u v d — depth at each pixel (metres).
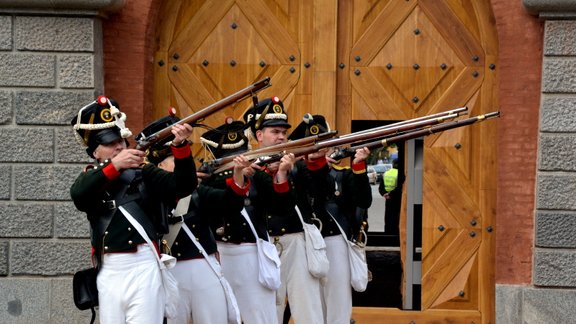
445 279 20.44
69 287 19.81
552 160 19.14
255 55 20.83
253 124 15.35
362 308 20.64
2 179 19.77
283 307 16.81
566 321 19.27
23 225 19.78
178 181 13.27
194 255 14.56
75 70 19.70
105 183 13.05
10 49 19.70
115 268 13.27
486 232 20.31
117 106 13.84
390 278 23.27
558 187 19.16
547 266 19.27
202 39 20.94
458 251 20.38
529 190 19.62
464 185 20.34
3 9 19.56
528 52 19.52
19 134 19.72
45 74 19.72
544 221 19.20
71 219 19.73
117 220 13.32
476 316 20.36
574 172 19.14
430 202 20.42
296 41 20.72
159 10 20.89
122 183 13.46
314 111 20.64
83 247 19.80
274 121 16.06
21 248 19.81
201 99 20.94
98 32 19.94
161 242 14.12
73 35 19.67
